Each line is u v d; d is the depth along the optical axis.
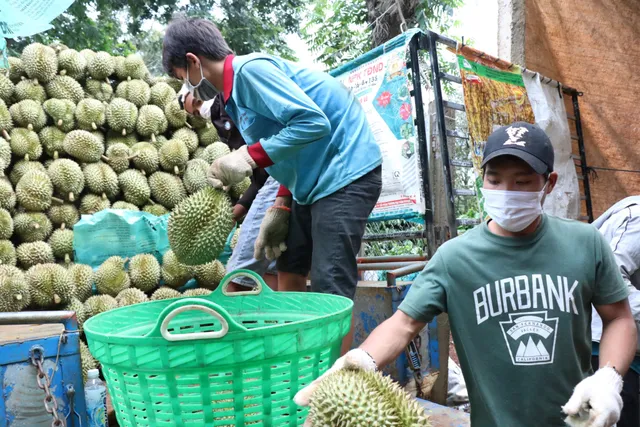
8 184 3.66
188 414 1.33
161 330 1.25
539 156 1.30
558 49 4.68
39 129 3.98
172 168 4.30
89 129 4.14
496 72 3.58
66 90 4.07
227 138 3.02
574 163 4.52
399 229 3.52
